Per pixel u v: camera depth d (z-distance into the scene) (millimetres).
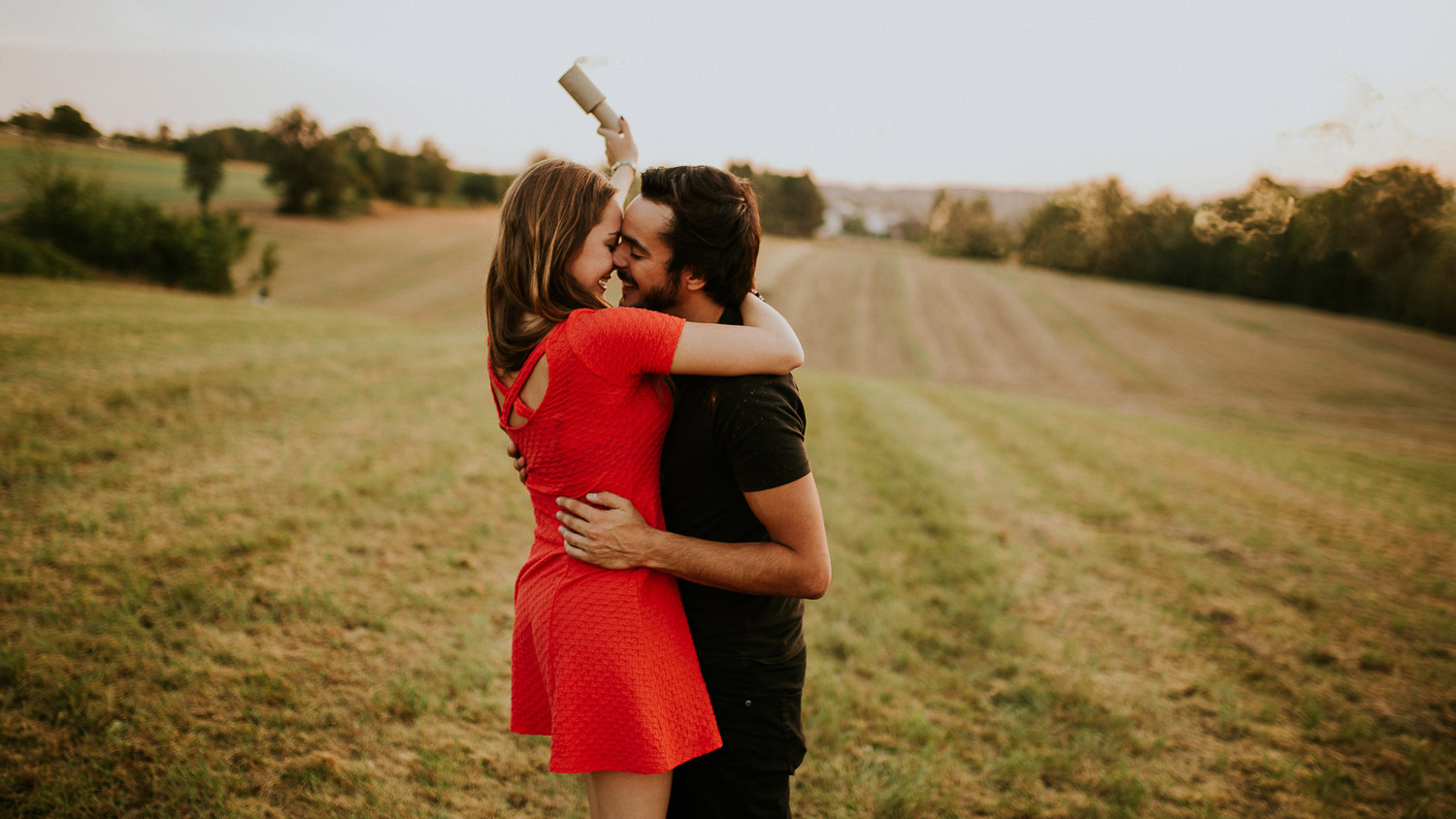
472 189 75625
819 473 6684
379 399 7137
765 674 1400
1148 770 2652
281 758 2193
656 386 1338
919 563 4609
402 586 3367
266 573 3283
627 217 1387
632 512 1305
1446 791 2639
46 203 22844
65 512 3572
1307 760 2777
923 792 2371
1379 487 8781
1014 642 3568
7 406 5035
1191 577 4695
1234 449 10867
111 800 1935
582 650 1282
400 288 36688
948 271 46375
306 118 53531
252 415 5844
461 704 2604
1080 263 21188
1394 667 3625
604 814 1323
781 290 40219
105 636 2607
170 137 67062
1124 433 11320
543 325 1319
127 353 7246
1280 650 3752
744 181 1423
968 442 9039
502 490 4973
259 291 31094
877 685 3074
